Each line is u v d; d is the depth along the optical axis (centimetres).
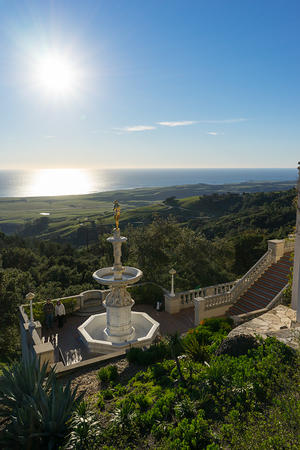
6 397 591
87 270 3538
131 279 1063
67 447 473
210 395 544
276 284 1452
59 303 1278
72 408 554
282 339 651
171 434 459
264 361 555
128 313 1108
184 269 2298
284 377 475
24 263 4009
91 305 1488
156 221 2294
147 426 514
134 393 637
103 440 489
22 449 489
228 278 2469
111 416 559
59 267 3525
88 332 1185
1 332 1852
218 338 869
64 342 1145
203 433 450
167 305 1460
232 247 2888
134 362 833
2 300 1925
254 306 1390
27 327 1112
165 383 656
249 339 672
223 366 582
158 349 838
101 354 1042
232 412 444
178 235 2308
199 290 1529
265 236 3266
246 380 536
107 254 2875
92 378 765
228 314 1406
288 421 376
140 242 2189
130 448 462
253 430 374
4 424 587
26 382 613
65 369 793
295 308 1120
